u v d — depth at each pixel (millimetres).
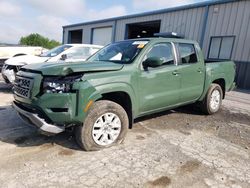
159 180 2783
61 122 3086
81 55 7918
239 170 3111
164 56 4289
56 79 3047
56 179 2684
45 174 2770
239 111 6430
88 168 2955
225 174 2988
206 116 5672
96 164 3061
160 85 4133
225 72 5887
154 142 3875
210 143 3982
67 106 3010
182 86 4633
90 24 24312
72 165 3006
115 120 3553
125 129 3682
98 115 3322
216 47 13352
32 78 3145
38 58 7457
